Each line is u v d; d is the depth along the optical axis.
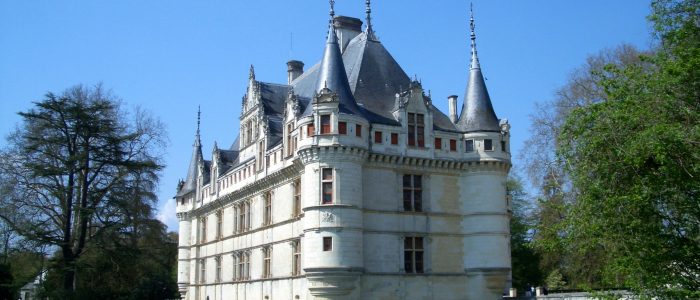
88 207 53.44
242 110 61.09
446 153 47.69
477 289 46.22
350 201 42.69
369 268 43.53
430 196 46.84
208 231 67.81
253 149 57.19
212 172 67.31
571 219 27.28
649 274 25.30
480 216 46.94
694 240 24.98
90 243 55.72
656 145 23.09
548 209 51.81
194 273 69.88
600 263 47.16
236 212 60.69
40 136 54.41
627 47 51.88
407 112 46.94
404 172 46.31
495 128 48.31
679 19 25.95
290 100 49.09
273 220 51.81
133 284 65.06
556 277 62.22
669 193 24.17
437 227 46.62
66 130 55.34
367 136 44.56
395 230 44.97
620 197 24.03
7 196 52.72
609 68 27.11
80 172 55.88
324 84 44.91
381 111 47.75
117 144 56.53
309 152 43.16
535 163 54.44
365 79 49.53
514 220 74.94
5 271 58.88
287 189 49.44
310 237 42.56
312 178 43.19
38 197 54.28
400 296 44.19
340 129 43.06
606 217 25.50
